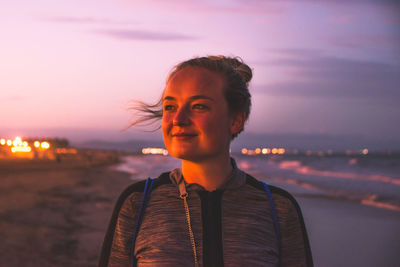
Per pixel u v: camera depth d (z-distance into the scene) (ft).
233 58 4.04
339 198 50.72
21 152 198.80
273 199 3.59
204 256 3.18
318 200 48.91
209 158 3.28
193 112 3.20
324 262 21.70
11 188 53.36
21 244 22.18
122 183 73.92
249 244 3.24
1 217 30.25
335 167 151.53
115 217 3.51
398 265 20.53
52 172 96.73
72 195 48.88
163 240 3.21
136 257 3.30
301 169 136.26
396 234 28.60
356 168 143.74
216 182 3.41
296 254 3.54
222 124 3.26
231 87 3.34
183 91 3.20
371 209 41.45
